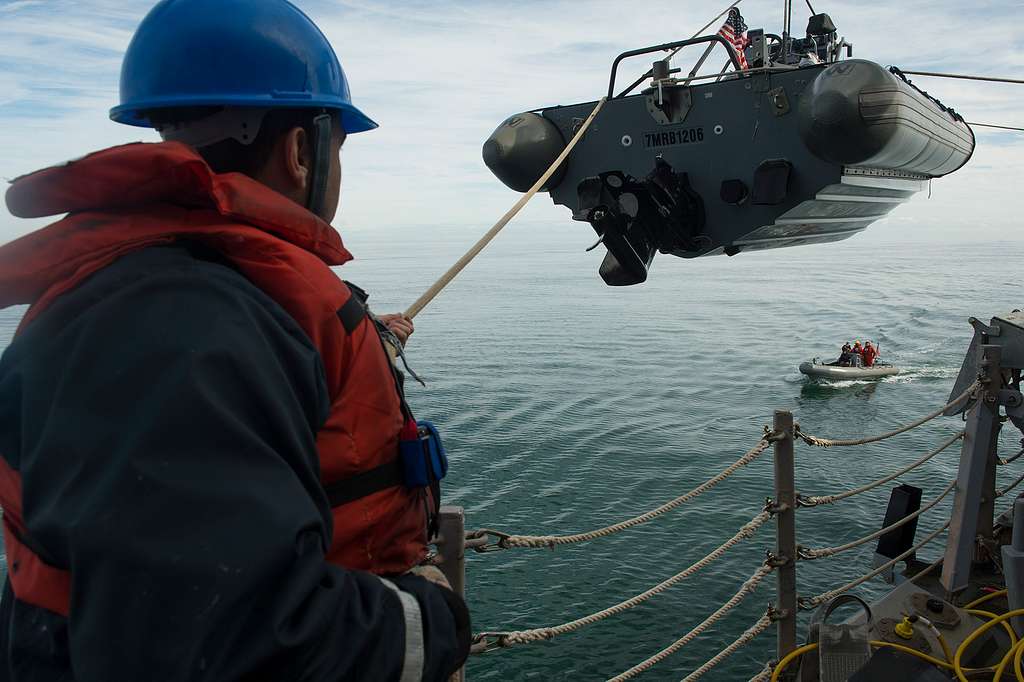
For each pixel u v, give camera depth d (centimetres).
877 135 435
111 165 108
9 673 110
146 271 104
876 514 3228
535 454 4416
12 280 107
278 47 132
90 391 95
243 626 88
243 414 97
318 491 108
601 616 312
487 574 2725
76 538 88
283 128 134
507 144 545
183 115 131
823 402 5803
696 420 5225
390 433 129
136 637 86
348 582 104
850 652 407
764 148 477
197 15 131
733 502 3422
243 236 114
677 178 500
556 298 16962
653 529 3109
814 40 732
